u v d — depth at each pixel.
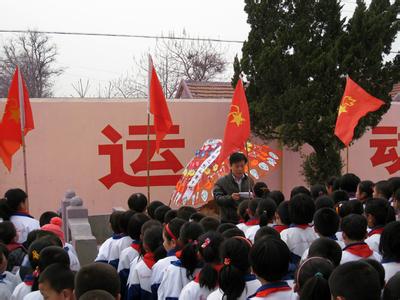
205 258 3.28
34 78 30.67
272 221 4.93
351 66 8.96
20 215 5.40
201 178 8.35
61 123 9.78
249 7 9.73
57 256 3.26
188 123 10.45
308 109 8.84
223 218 6.05
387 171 12.08
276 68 9.12
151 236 4.05
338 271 2.24
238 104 6.32
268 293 2.73
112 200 10.09
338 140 9.12
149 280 4.01
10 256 4.44
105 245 4.97
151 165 10.23
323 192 6.15
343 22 9.44
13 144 7.37
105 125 10.00
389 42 9.35
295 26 9.22
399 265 3.33
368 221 4.34
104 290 2.45
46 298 2.74
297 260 4.22
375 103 6.98
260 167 8.48
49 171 9.75
